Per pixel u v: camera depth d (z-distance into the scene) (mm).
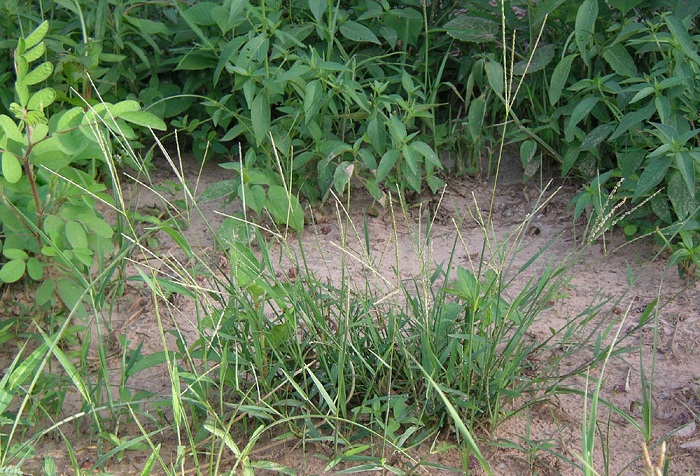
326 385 1243
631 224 1542
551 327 1314
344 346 1185
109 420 1267
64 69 1638
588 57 1615
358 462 1199
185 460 1212
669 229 1497
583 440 1037
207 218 1643
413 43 1764
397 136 1549
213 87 1714
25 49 1243
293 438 1234
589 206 1603
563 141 1679
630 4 1592
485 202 1675
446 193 1694
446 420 1233
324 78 1584
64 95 1639
